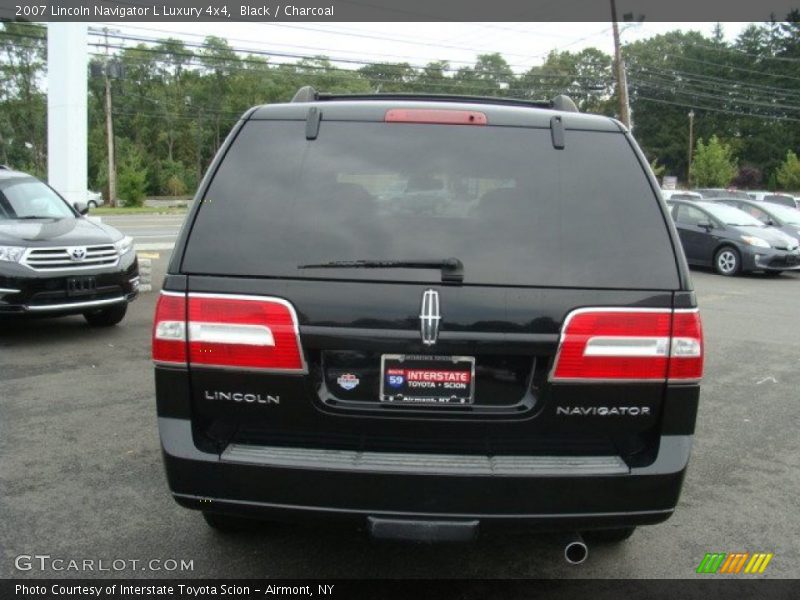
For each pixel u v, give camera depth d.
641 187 2.83
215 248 2.75
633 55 82.00
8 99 76.56
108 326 8.66
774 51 84.88
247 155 2.89
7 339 7.93
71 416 5.42
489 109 2.98
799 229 17.62
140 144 85.00
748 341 8.77
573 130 2.93
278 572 3.35
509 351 2.68
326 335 2.69
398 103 3.02
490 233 2.74
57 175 12.50
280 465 2.68
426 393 2.73
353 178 2.84
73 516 3.85
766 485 4.47
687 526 3.90
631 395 2.72
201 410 2.79
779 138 82.56
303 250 2.73
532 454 2.77
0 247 7.34
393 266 2.70
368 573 3.36
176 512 3.91
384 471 2.65
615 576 3.38
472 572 3.39
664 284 2.72
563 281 2.69
